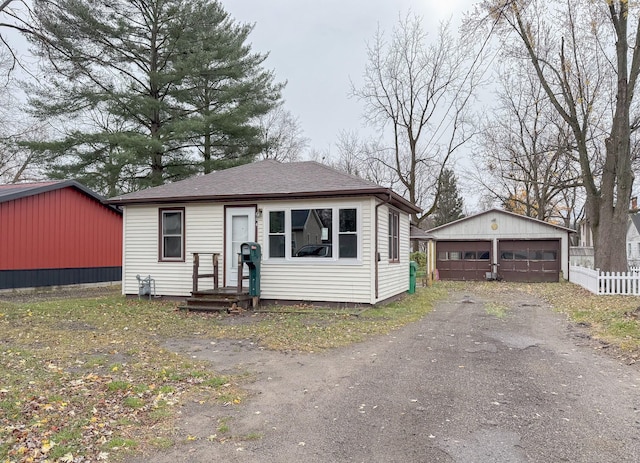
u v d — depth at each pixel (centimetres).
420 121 2891
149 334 880
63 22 1520
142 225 1415
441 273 2641
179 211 1375
